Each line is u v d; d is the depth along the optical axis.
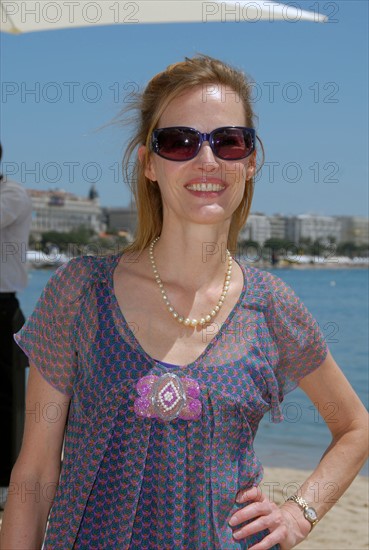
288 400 9.34
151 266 1.92
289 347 1.96
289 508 1.95
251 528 1.78
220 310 1.89
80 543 1.74
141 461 1.73
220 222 1.92
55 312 1.86
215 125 1.90
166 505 1.71
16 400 5.03
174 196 1.90
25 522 1.85
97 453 1.74
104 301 1.85
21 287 5.07
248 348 1.85
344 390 2.06
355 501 5.52
